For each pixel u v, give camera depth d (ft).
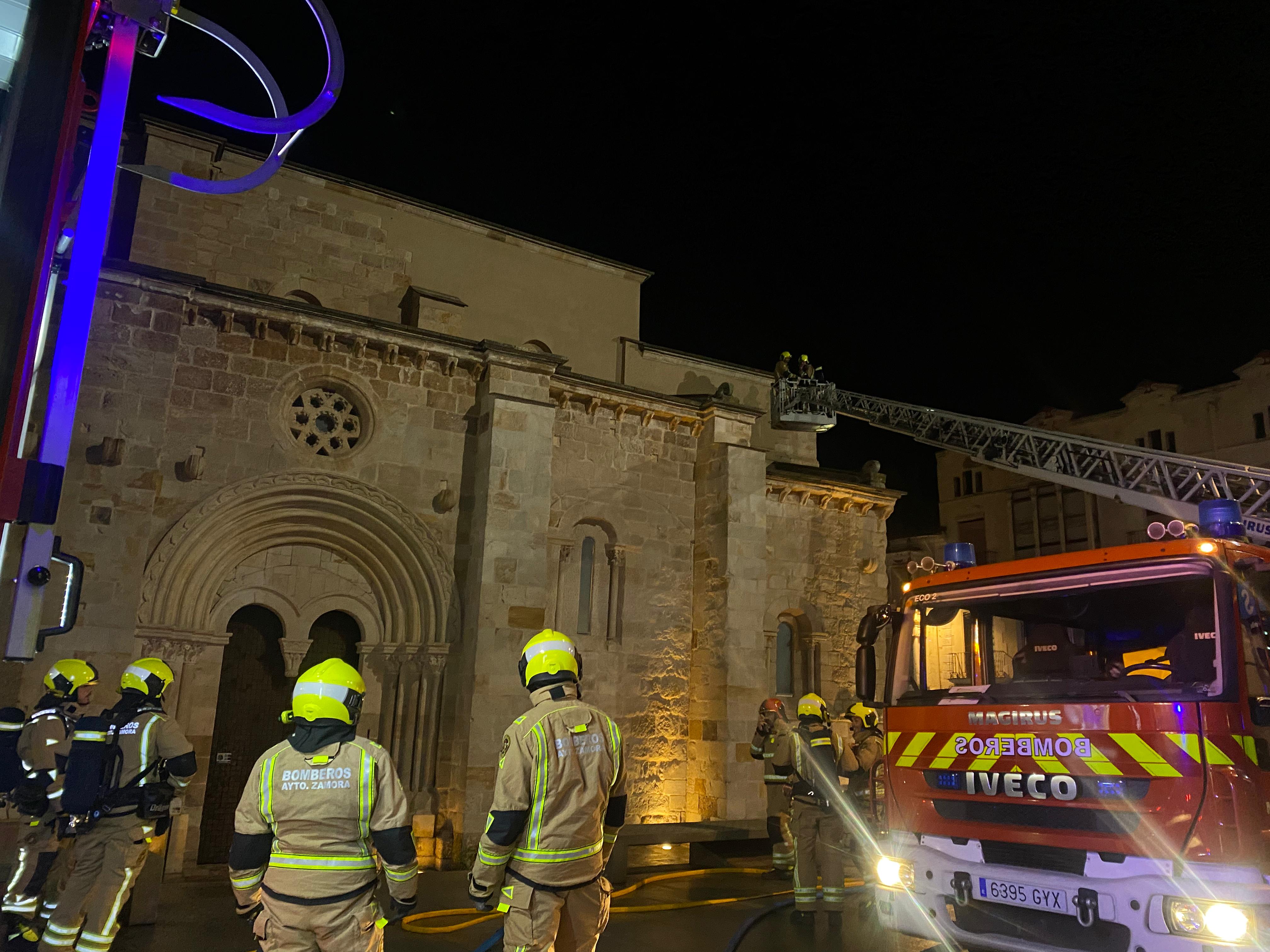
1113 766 18.49
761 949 25.84
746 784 49.88
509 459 44.98
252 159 50.57
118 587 35.55
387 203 54.70
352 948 12.96
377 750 13.66
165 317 38.63
